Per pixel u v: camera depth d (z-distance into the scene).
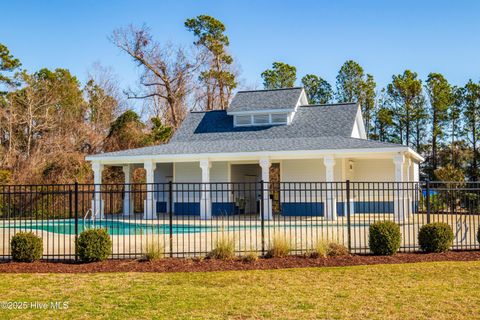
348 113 29.03
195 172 28.53
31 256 12.28
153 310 8.11
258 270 11.06
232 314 7.86
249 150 23.98
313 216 25.64
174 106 47.72
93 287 9.67
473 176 44.53
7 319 7.71
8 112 42.84
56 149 40.50
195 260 12.12
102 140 42.94
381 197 26.69
